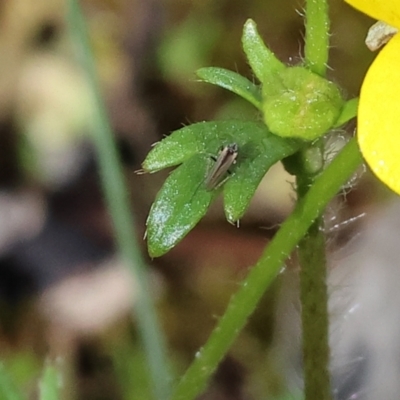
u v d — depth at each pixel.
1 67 0.20
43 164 0.19
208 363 0.09
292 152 0.09
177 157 0.09
